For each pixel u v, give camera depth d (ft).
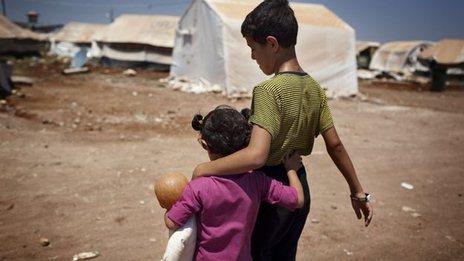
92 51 112.16
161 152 25.95
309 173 22.71
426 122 42.63
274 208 7.47
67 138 28.81
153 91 60.08
